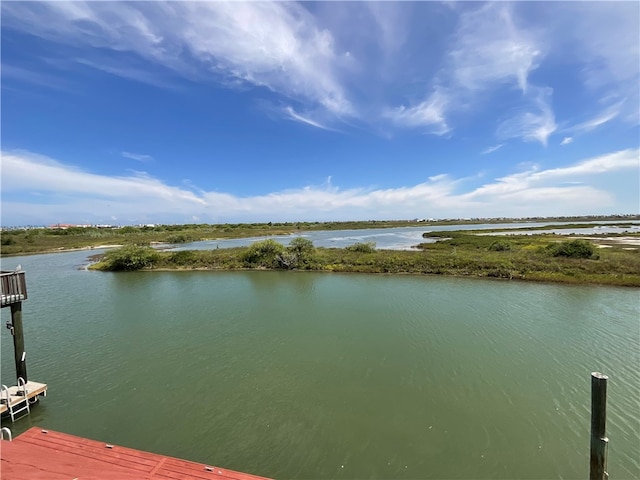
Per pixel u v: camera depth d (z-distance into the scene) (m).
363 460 8.23
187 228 129.50
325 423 9.68
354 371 12.78
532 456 8.34
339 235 101.44
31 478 5.55
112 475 5.95
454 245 55.88
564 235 74.00
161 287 28.25
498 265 31.52
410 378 12.21
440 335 16.25
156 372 12.80
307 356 14.11
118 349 14.98
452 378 12.17
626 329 16.81
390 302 22.30
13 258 53.06
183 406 10.56
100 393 11.33
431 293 24.69
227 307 21.64
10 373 12.79
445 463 8.13
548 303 21.66
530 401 10.68
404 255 38.84
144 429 9.44
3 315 20.39
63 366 13.33
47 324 18.55
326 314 19.83
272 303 22.47
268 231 120.25
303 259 37.22
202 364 13.45
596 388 6.04
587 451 8.51
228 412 10.24
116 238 87.00
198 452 8.53
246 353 14.45
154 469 6.31
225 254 41.25
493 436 9.08
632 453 8.31
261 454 8.45
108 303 23.03
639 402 10.41
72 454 6.54
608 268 29.38
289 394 11.24
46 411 10.28
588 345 14.85
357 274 33.09
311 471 7.90
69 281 31.55
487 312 19.81
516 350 14.42
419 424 9.61
